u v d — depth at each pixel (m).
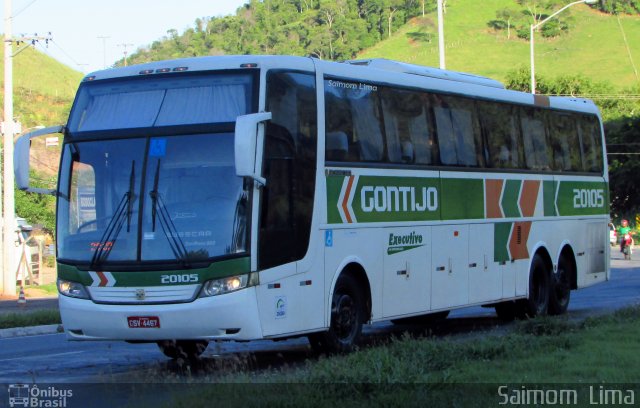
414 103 16.58
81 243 13.05
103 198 13.05
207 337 12.55
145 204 12.80
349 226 14.61
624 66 198.12
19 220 51.19
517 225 19.69
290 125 13.47
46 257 67.12
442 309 17.02
